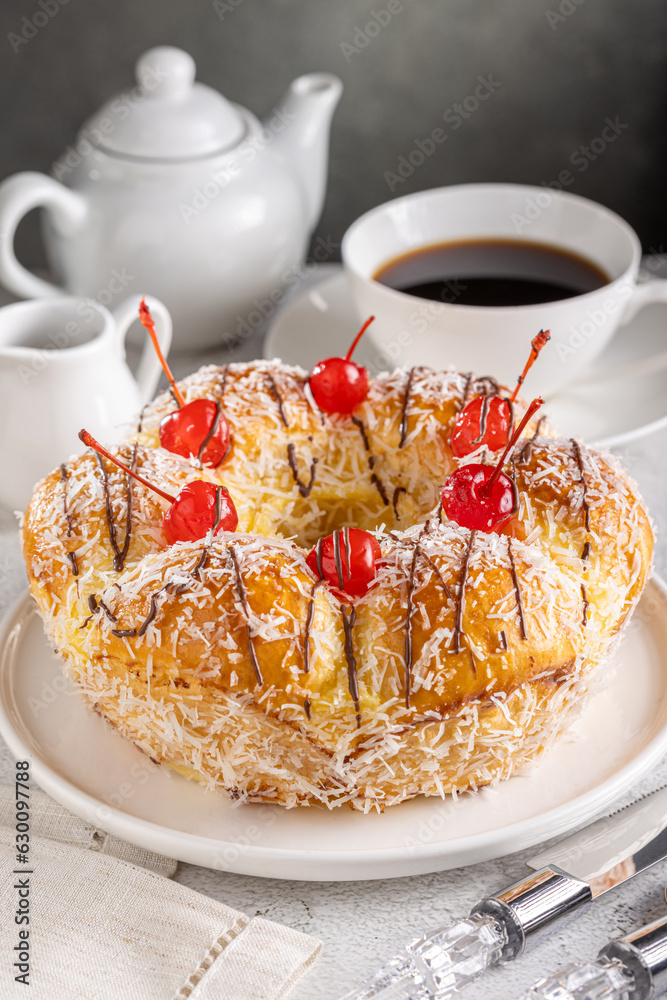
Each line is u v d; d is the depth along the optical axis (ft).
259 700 2.43
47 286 3.31
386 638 2.46
